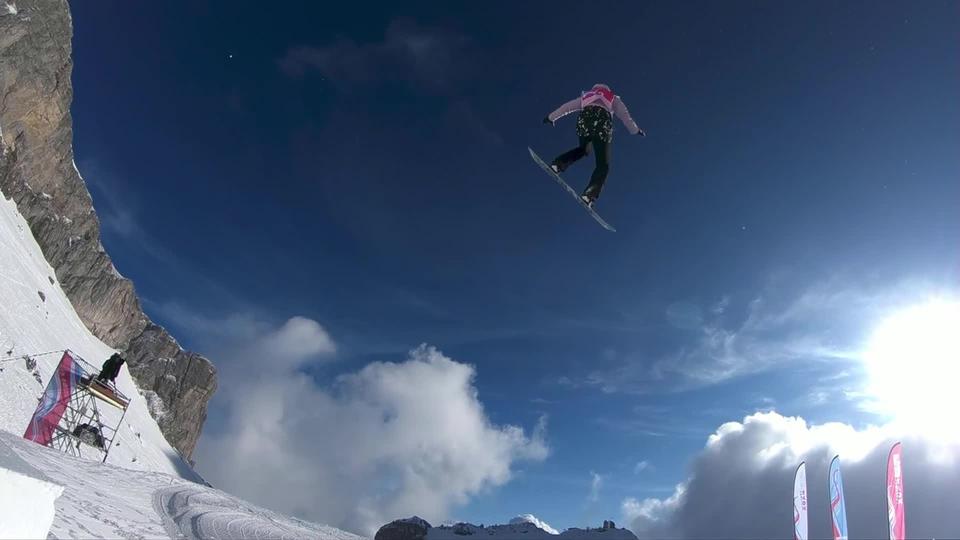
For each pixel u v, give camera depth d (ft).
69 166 319.47
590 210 32.63
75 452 124.98
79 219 330.34
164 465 226.99
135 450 200.95
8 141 273.95
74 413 126.72
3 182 273.33
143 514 49.16
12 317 172.86
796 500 58.80
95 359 254.47
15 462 17.29
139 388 338.75
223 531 56.65
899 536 45.80
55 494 18.31
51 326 211.20
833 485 53.01
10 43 262.26
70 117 308.19
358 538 116.67
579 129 32.96
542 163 32.53
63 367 122.62
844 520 51.26
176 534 46.11
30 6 274.16
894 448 47.73
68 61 295.48
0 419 114.73
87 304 323.98
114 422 204.95
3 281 196.03
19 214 280.72
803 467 58.70
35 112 283.59
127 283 358.23
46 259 297.94
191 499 69.77
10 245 235.61
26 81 273.13
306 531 88.28
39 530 17.71
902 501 46.21
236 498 95.35
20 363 142.61
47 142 297.53
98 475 60.44
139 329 368.27
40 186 302.25
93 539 31.55
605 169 32.32
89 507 40.73
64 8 289.12
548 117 33.04
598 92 32.73
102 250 346.95
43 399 118.21
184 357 378.94
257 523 71.87
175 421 348.79
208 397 381.19
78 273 319.88
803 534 57.06
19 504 16.85
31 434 114.42
